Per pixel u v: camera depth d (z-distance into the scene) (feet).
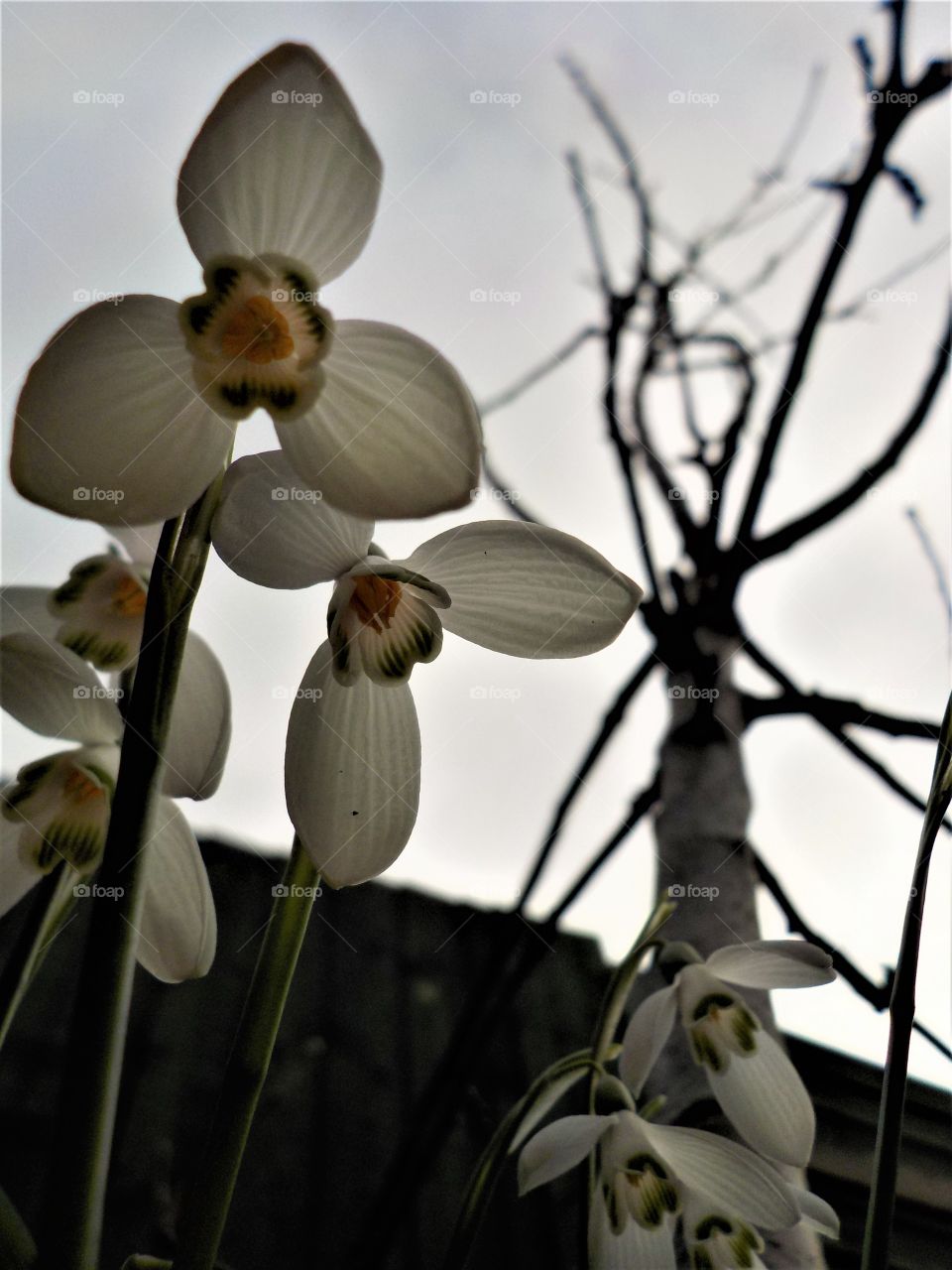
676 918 0.62
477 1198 0.43
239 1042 0.38
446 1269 0.41
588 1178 0.46
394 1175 0.63
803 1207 0.45
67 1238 0.35
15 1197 0.93
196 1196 0.37
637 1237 0.44
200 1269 0.36
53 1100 1.06
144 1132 1.05
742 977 0.49
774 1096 0.47
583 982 1.53
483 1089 1.24
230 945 1.36
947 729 0.39
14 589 0.49
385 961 1.46
